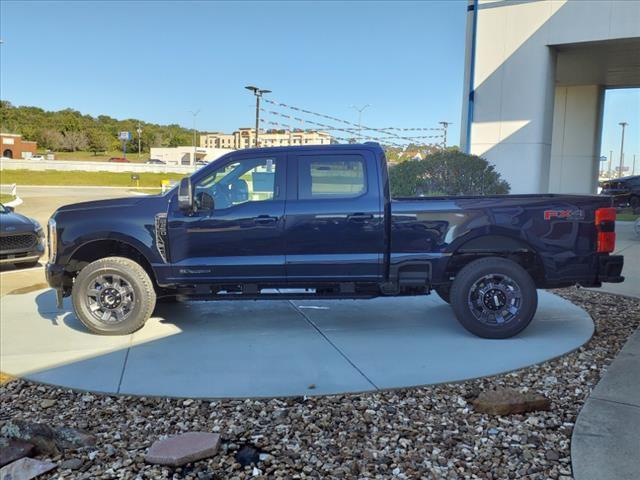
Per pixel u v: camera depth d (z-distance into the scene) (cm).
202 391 462
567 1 1527
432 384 473
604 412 411
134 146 14262
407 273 604
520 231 592
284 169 611
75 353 562
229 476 335
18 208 2714
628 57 1805
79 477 334
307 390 462
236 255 608
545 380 484
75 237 619
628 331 636
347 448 368
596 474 329
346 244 601
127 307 622
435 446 370
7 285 938
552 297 816
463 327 641
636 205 2439
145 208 619
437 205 596
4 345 591
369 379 484
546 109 1596
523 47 1595
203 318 693
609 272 597
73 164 7388
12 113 13288
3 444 366
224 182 617
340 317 696
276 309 739
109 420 416
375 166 605
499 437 381
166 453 350
